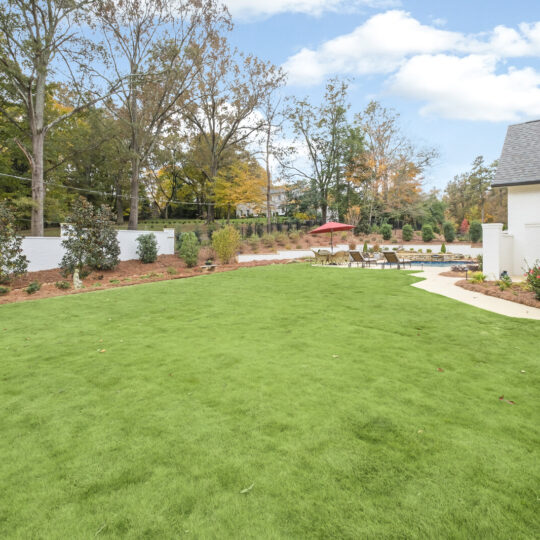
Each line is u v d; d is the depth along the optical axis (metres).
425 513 2.34
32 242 15.80
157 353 5.58
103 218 16.22
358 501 2.45
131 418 3.62
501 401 3.94
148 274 16.98
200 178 43.75
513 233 13.50
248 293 10.87
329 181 35.97
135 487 2.61
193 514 2.35
